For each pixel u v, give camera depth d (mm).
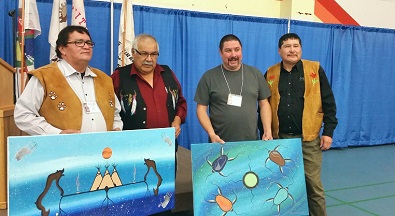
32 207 1398
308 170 2365
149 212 1739
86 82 1817
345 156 4938
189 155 3500
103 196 1587
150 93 2068
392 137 5816
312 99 2348
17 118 1648
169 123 2115
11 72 2314
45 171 1430
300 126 2359
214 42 4348
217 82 2299
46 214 1431
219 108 2293
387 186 3631
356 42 5250
